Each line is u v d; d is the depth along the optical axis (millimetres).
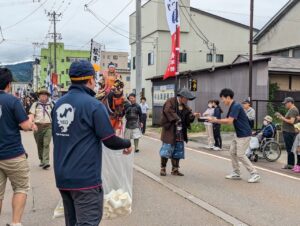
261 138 12820
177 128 9359
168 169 10453
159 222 6078
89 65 3795
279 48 37625
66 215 3875
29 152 13531
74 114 3623
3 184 5191
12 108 5008
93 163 3645
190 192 7973
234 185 8680
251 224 6055
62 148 3680
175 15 17312
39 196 7555
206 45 42688
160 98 26609
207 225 5965
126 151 4980
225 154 13859
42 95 10227
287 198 7629
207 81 25375
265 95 25594
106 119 3648
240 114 8883
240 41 44156
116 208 4523
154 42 40375
